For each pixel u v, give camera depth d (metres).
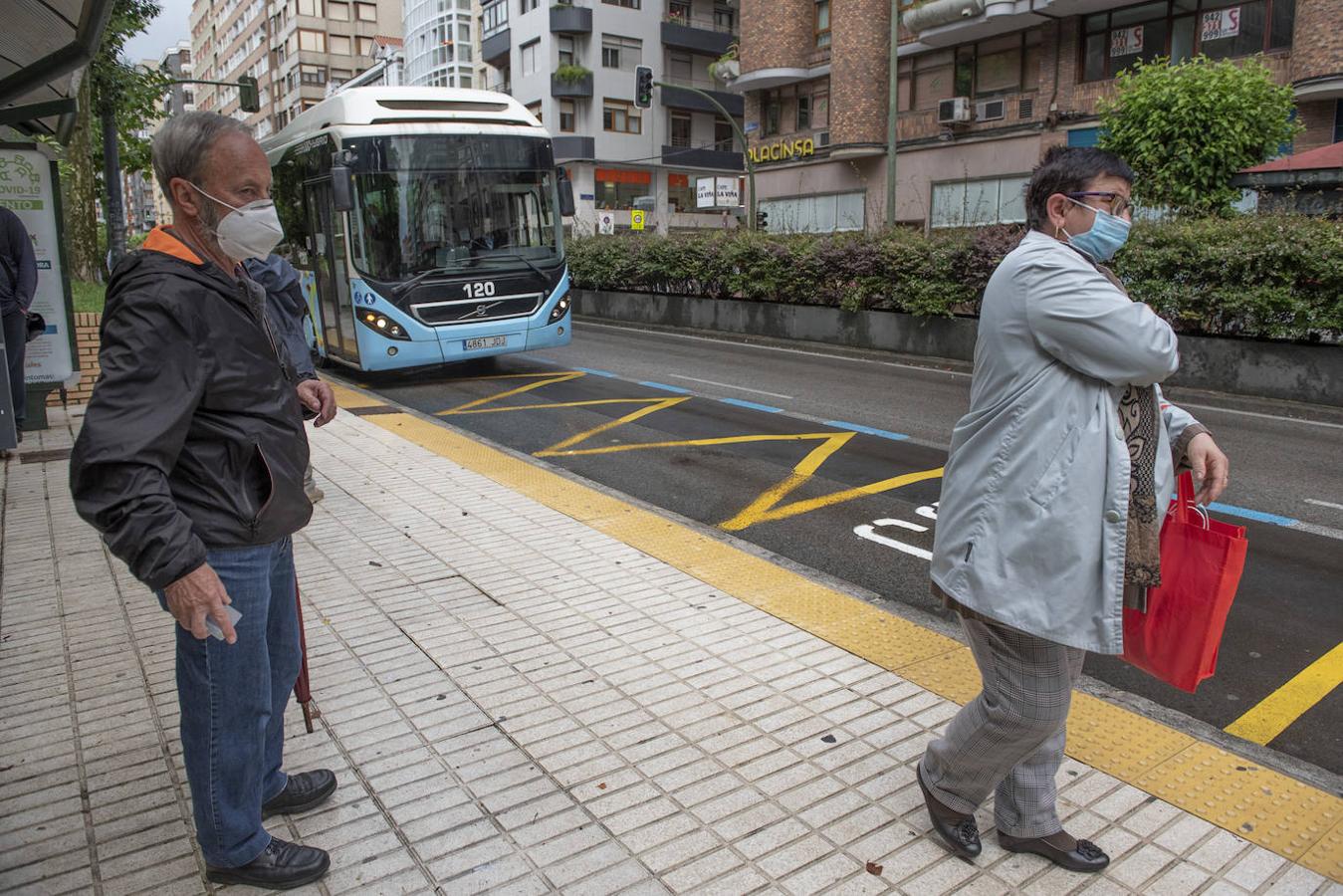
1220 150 14.90
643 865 2.61
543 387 12.09
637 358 15.21
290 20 80.31
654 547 5.38
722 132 50.56
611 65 46.00
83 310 10.41
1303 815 2.83
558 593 4.65
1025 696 2.36
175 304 2.06
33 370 8.23
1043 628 2.25
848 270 16.16
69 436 8.12
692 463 7.91
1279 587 5.12
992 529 2.33
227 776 2.38
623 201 47.72
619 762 3.13
